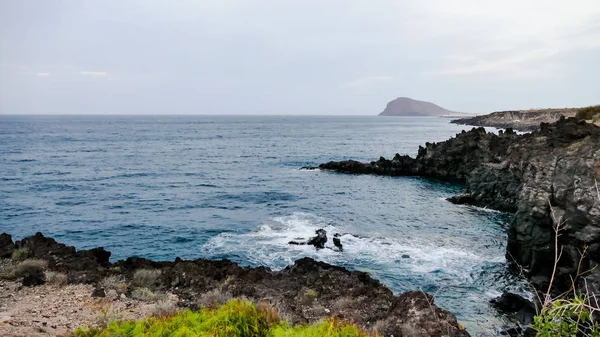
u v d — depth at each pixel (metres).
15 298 12.23
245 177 55.81
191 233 28.80
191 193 44.19
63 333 9.52
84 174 57.19
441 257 23.12
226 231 29.30
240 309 7.96
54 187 47.16
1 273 14.70
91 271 15.08
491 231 28.95
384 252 24.00
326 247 25.05
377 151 93.50
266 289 14.68
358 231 28.91
